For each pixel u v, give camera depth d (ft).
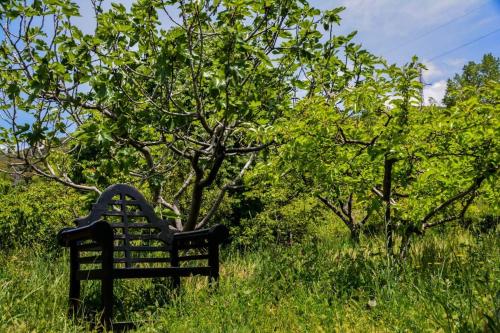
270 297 14.32
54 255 25.54
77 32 17.79
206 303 13.78
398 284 14.26
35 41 18.42
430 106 18.04
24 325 11.77
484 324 9.53
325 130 17.58
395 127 17.06
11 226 32.45
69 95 18.63
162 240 17.56
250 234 37.35
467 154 17.66
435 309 11.34
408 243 18.86
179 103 22.58
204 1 17.60
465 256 16.11
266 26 21.67
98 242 13.74
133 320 14.07
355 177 22.22
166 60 17.87
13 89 17.92
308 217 38.91
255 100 20.13
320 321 11.65
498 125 15.83
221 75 17.43
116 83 18.26
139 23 18.31
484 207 23.49
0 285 14.75
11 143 20.98
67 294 16.47
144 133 21.90
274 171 20.83
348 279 15.60
